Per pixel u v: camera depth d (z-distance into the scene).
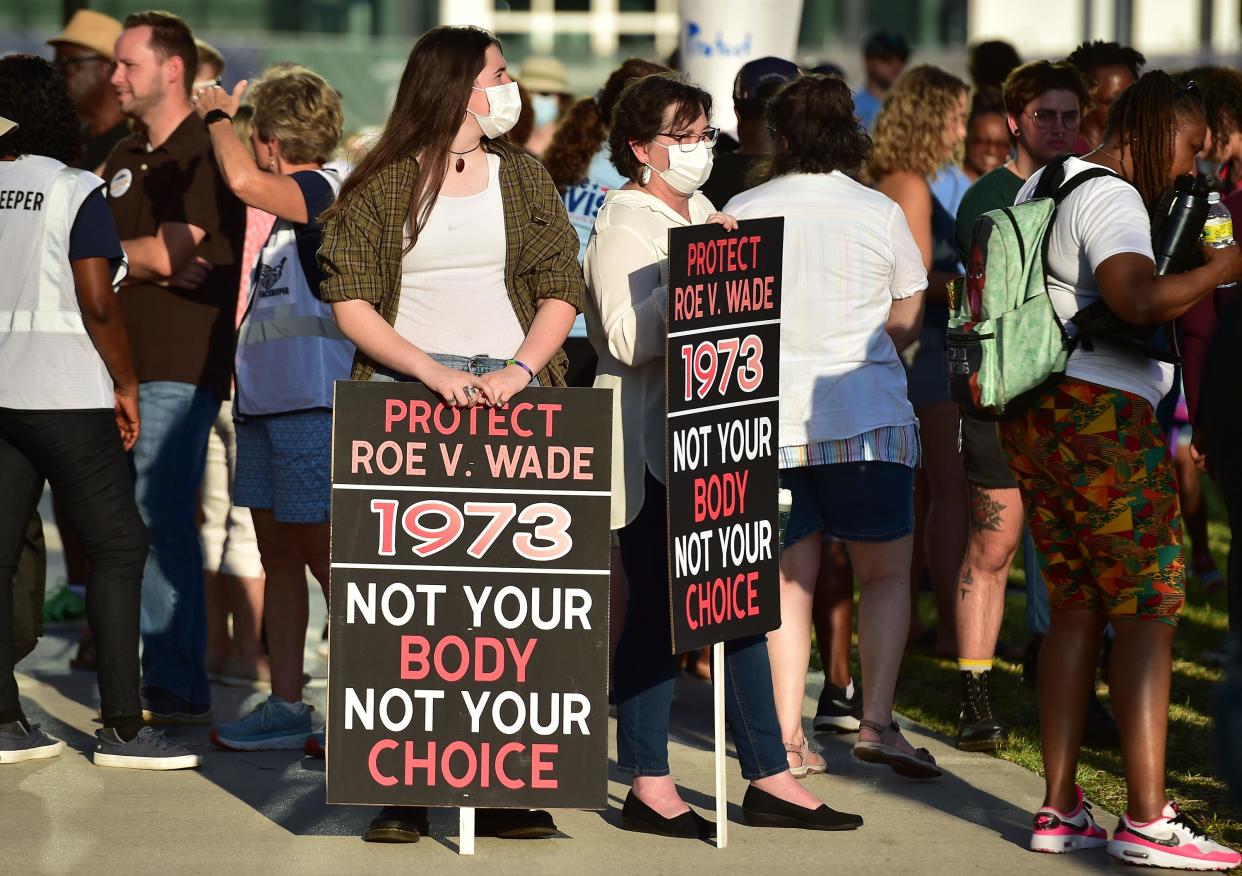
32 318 17.38
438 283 14.52
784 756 15.83
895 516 17.02
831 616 19.75
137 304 19.58
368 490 14.34
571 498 14.40
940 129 21.39
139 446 19.66
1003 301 14.51
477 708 14.37
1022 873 14.35
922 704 21.17
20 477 17.75
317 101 18.44
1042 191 14.89
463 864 14.45
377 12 87.19
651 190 15.40
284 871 14.18
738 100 20.36
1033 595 22.00
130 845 14.89
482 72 14.41
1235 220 18.41
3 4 82.06
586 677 14.41
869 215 16.91
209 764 17.94
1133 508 14.30
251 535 22.31
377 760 14.35
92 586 17.75
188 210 19.52
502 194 14.60
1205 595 28.45
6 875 13.99
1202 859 14.27
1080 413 14.40
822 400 16.75
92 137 25.44
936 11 89.06
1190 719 20.11
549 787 14.39
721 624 14.88
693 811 15.70
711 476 14.78
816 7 88.81
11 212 17.47
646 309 14.70
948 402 22.55
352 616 14.33
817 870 14.41
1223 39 92.75
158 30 19.84
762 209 16.95
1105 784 17.34
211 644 22.73
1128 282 13.78
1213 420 10.29
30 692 21.38
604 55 82.81
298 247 18.22
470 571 14.36
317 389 17.91
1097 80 21.45
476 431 14.35
